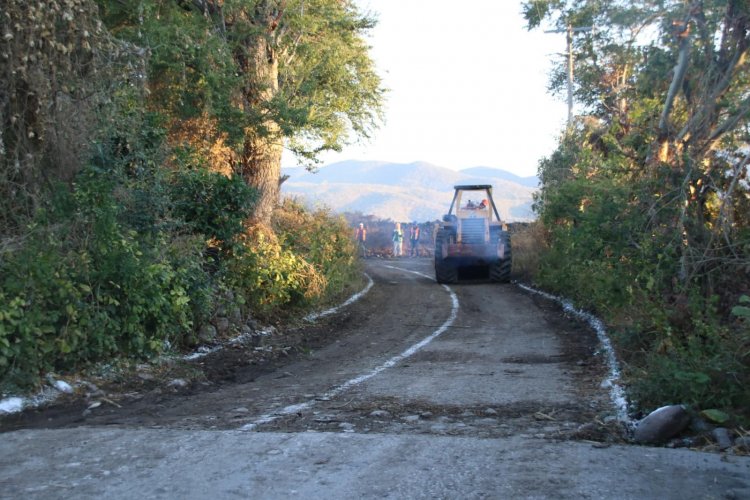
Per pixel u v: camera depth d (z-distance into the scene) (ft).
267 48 44.29
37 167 25.45
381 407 20.25
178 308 28.43
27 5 23.77
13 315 21.42
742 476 13.58
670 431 16.57
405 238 144.46
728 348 20.40
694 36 27.63
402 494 12.67
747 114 25.96
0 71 23.93
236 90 42.11
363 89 57.77
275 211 50.19
